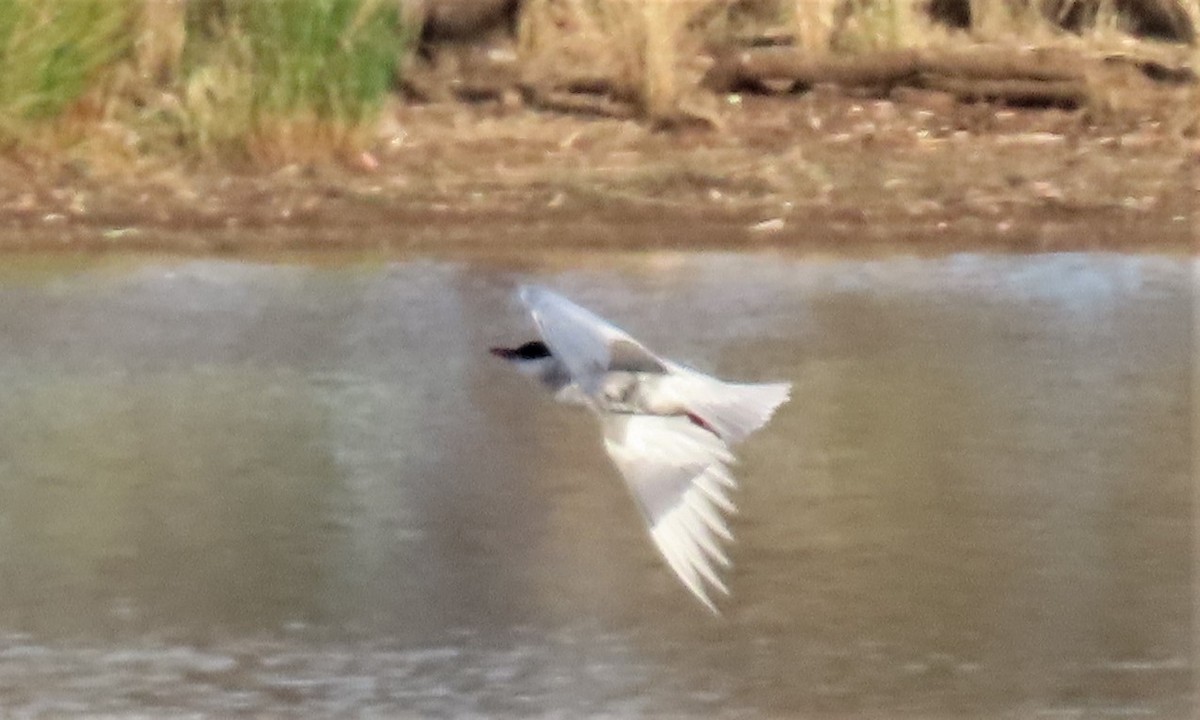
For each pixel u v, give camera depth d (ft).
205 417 44.21
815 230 59.52
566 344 15.35
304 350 49.21
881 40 68.95
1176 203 61.11
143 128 62.80
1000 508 38.68
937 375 47.14
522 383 46.78
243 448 42.29
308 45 62.64
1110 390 46.09
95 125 62.64
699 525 14.52
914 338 50.19
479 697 31.55
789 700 31.30
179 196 60.49
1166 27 71.10
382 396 45.78
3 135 61.82
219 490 39.86
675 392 14.97
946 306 53.06
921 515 38.40
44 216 59.16
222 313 52.16
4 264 56.29
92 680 32.04
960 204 61.05
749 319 51.85
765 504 38.86
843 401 45.16
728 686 31.68
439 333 50.75
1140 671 32.27
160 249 57.72
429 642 33.22
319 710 31.24
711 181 62.18
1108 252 58.08
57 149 61.98
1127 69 68.54
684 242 59.00
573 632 33.63
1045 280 55.42
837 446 42.19
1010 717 30.76
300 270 56.24
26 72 61.82
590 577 35.73
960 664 32.42
